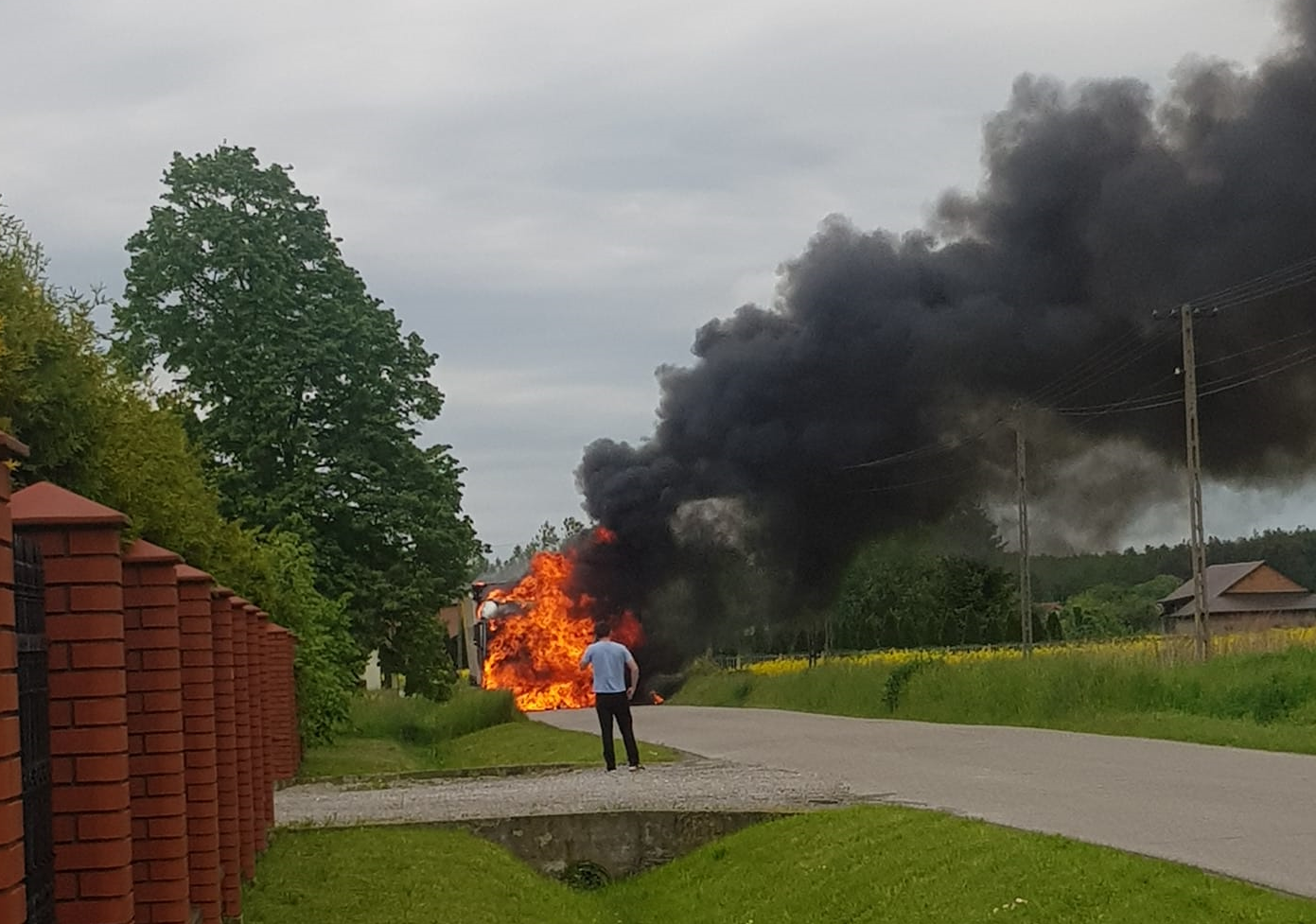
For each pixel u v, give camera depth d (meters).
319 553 33.38
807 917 11.00
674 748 25.03
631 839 14.85
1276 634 31.94
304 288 35.03
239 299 33.84
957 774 17.81
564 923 11.85
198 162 34.72
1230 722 24.06
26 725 5.42
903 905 10.16
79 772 6.21
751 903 12.05
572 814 14.93
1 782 4.25
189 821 8.88
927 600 71.62
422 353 35.84
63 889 6.17
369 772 25.53
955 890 10.02
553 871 14.85
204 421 33.47
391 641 34.81
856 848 12.20
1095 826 12.01
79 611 6.27
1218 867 9.62
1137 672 28.02
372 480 34.44
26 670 5.43
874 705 37.31
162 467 11.42
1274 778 15.73
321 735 28.97
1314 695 24.55
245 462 33.28
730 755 22.77
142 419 11.26
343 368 34.47
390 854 13.55
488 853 14.20
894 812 13.44
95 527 6.30
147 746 7.62
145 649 7.68
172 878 7.57
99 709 6.25
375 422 34.38
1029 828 11.89
